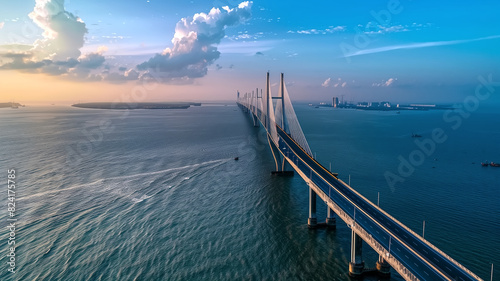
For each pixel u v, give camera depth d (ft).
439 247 182.60
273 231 209.26
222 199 271.08
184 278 156.87
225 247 187.32
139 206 251.60
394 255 138.21
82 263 169.89
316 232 208.33
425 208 245.65
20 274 160.25
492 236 196.13
